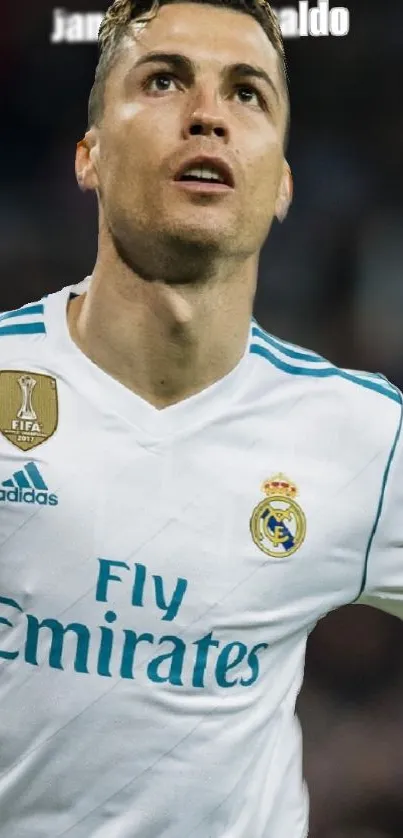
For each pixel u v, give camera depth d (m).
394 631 15.48
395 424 6.37
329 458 6.20
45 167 19.09
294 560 6.06
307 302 18.95
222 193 5.56
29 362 6.02
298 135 19.30
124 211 5.69
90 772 5.83
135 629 5.79
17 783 5.89
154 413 5.96
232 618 5.93
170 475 5.91
